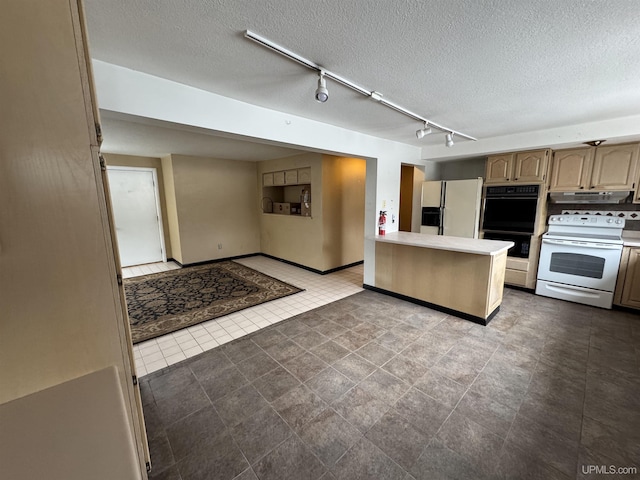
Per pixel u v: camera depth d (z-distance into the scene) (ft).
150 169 17.76
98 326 3.29
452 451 4.84
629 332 8.79
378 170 12.31
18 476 2.19
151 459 4.75
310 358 7.64
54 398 2.90
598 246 10.46
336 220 16.30
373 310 10.82
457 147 13.30
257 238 21.29
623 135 9.23
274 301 11.89
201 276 15.55
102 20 4.07
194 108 6.68
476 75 6.07
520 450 4.84
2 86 2.52
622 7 3.77
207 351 8.06
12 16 2.52
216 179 18.47
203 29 4.36
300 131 9.09
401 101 7.73
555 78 6.18
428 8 3.84
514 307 10.86
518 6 3.79
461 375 6.86
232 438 5.16
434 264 10.64
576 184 11.27
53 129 2.79
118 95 5.62
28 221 2.76
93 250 3.15
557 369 7.03
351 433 5.24
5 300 2.74
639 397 6.03
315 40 4.72
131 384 3.73
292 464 4.64
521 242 12.60
